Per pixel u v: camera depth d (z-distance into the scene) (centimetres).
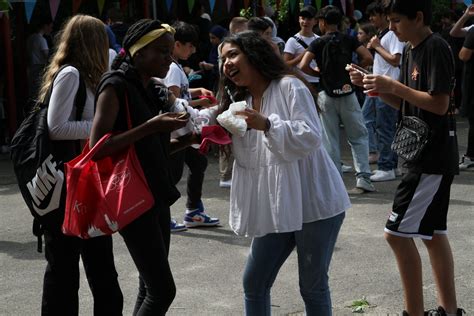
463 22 951
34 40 1104
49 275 374
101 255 379
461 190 783
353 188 806
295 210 341
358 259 562
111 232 328
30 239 639
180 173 521
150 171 333
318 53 768
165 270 338
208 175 886
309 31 884
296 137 331
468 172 877
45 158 365
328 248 355
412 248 409
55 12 1026
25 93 1166
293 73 349
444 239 415
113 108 330
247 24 718
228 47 346
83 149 355
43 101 374
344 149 1066
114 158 332
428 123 391
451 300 419
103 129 328
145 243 334
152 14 1240
